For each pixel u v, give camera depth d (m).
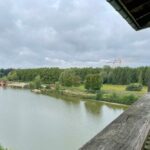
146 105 2.71
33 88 97.00
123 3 2.65
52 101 56.59
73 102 55.16
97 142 1.37
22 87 105.44
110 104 52.34
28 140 25.20
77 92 73.38
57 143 24.25
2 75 151.62
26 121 34.12
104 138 1.45
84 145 1.33
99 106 49.09
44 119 35.34
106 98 57.66
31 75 119.44
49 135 26.92
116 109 45.19
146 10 3.23
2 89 92.81
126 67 86.69
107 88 76.12
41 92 80.62
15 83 116.88
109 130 1.63
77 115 38.41
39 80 96.94
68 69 93.50
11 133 27.73
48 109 44.28
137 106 2.65
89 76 75.06
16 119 35.50
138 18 3.45
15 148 22.59
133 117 2.06
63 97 66.19
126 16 3.13
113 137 1.47
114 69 88.56
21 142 24.52
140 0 2.82
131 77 81.88
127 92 63.66
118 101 54.25
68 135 26.81
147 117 2.08
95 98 60.59
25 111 42.09
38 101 56.03
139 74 77.12
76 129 29.34
